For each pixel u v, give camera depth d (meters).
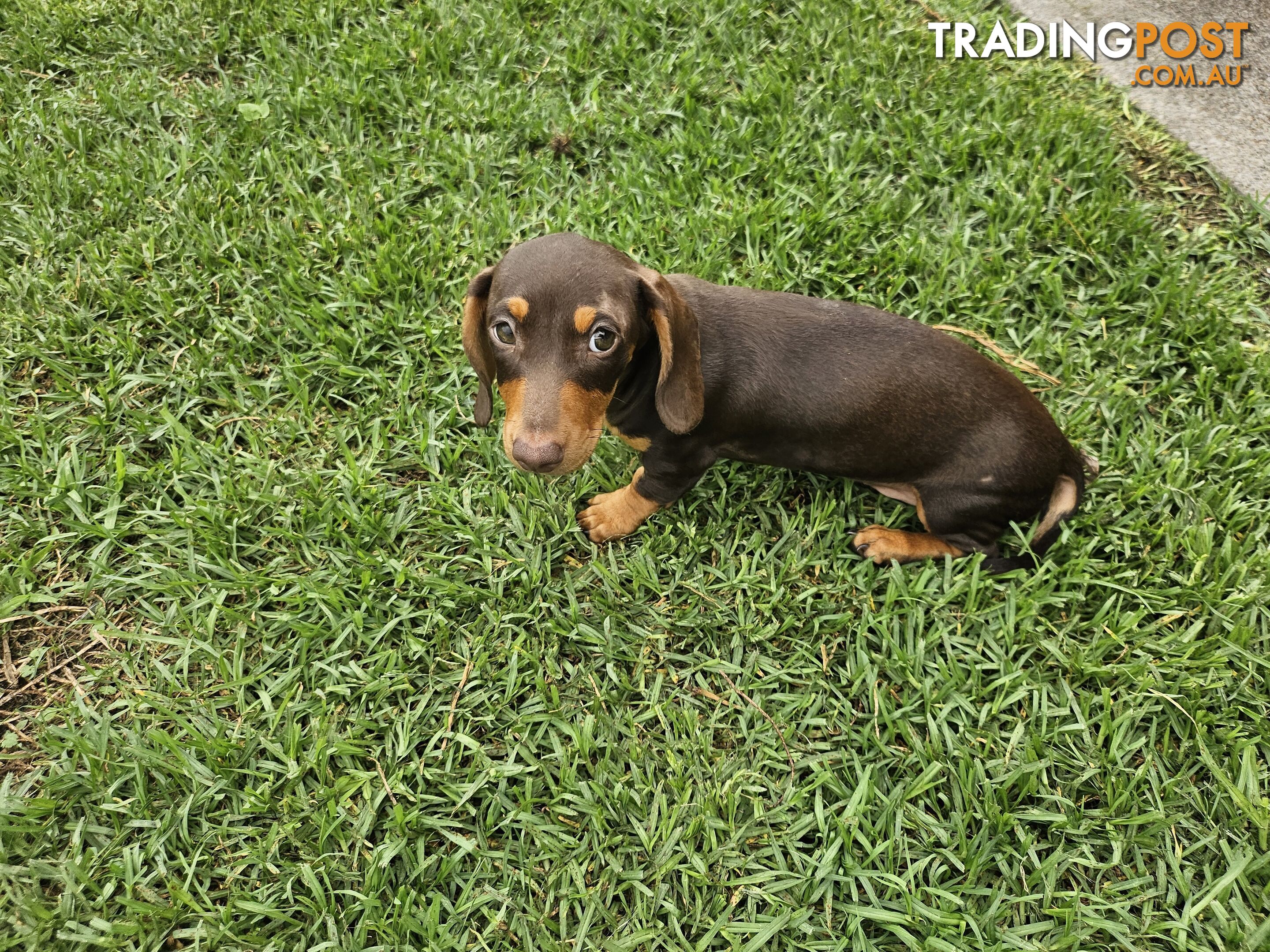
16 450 0.58
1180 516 0.56
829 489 0.60
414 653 0.51
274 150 0.76
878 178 0.76
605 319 0.44
